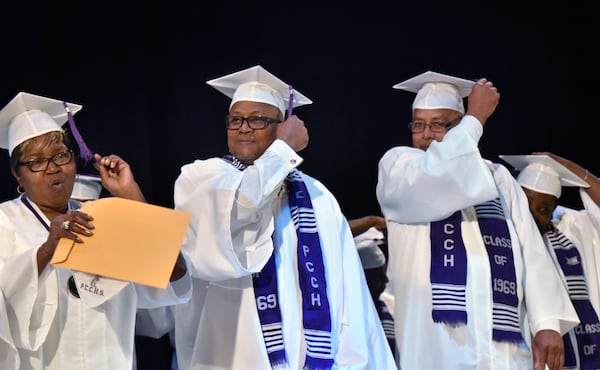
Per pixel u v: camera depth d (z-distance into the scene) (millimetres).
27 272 6113
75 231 5945
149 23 9617
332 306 6992
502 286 7477
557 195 8617
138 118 9430
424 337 7516
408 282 7660
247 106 7184
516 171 10055
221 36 9875
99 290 6016
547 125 10453
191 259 6695
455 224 7625
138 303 6734
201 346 6902
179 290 6598
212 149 9711
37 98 6730
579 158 10469
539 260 7684
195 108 9719
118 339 6508
